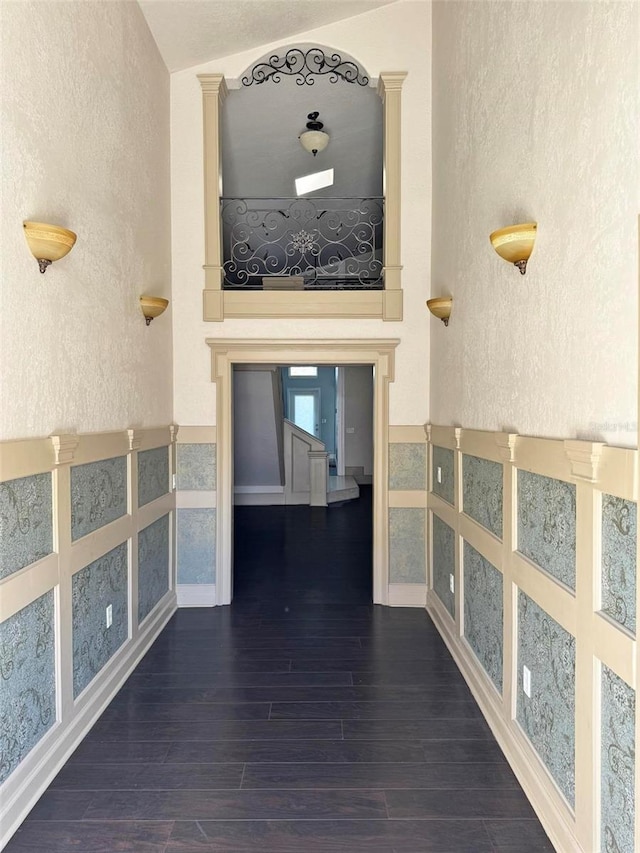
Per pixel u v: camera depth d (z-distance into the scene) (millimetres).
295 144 5902
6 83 2031
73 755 2555
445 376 3969
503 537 2641
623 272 1603
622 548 1621
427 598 4547
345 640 3900
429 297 4516
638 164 1518
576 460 1825
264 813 2184
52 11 2404
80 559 2684
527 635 2377
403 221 4516
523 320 2436
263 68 4707
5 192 2027
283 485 9422
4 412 2027
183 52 4254
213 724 2822
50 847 2010
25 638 2197
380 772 2439
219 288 4531
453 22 3738
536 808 2186
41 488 2330
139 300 3646
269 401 8438
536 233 2275
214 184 4508
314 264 8250
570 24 1942
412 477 4598
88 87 2807
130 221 3477
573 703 1922
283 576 5418
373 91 5164
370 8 4445
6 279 2037
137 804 2232
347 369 11969
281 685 3242
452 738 2707
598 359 1761
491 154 2883
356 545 6637
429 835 2072
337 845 2021
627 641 1547
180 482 4574
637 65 1515
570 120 1949
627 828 1578
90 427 2840
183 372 4551
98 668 2961
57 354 2459
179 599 4590
